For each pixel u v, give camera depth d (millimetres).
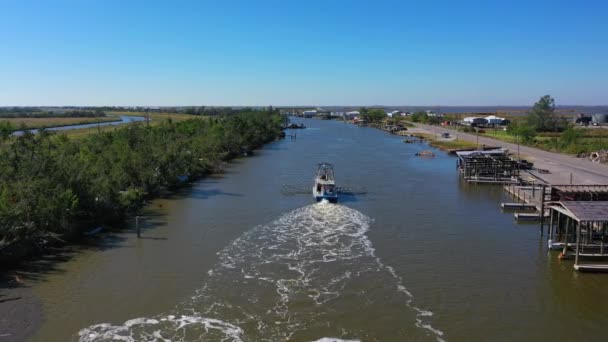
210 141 96500
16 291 33312
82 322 29391
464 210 57656
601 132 133375
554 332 28859
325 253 41969
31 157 48125
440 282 35844
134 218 52250
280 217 53719
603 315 30953
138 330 28609
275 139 159250
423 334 28422
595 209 38438
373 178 79625
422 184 74625
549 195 52594
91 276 36156
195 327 29031
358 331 28703
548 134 139875
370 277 36656
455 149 117250
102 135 81250
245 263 39375
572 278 36625
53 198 41969
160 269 37750
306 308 31547
